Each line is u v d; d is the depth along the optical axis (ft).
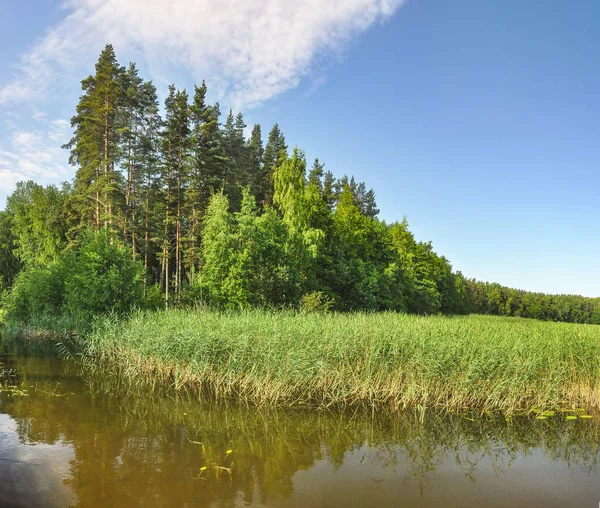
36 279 88.02
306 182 172.96
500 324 59.31
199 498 18.92
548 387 37.14
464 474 22.93
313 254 96.99
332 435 28.50
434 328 44.45
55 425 28.45
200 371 38.65
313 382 37.60
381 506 18.89
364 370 37.45
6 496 18.56
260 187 147.33
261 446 26.03
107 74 93.76
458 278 240.73
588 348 42.32
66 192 157.79
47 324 79.46
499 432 30.35
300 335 39.88
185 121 100.63
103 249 75.46
